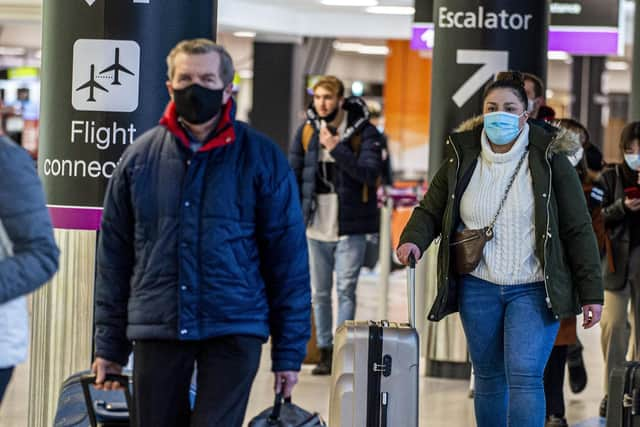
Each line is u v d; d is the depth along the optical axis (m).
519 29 11.51
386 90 35.81
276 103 27.27
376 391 6.81
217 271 5.48
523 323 7.21
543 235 7.17
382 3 23.91
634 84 15.87
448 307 7.43
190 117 5.42
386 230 15.27
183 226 5.49
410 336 6.87
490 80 11.56
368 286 22.92
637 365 7.09
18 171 5.00
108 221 5.67
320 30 26.25
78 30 7.94
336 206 11.84
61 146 8.00
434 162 11.80
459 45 11.61
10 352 5.04
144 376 5.55
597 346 15.54
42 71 8.12
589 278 7.15
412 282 7.38
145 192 5.54
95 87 7.93
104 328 5.73
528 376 7.18
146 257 5.54
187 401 5.62
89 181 7.96
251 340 5.54
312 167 11.83
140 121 7.90
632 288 10.21
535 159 7.27
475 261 7.25
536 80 9.37
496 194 7.28
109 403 6.30
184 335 5.45
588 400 11.43
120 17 7.89
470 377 12.13
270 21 25.50
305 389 11.45
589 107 36.81
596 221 9.62
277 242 5.62
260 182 5.58
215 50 5.45
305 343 5.69
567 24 17.98
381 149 11.84
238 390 5.50
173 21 7.93
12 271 4.93
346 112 11.84
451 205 7.37
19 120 38.69
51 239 5.06
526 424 7.13
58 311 8.12
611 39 17.88
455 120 11.66
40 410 8.26
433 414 10.48
